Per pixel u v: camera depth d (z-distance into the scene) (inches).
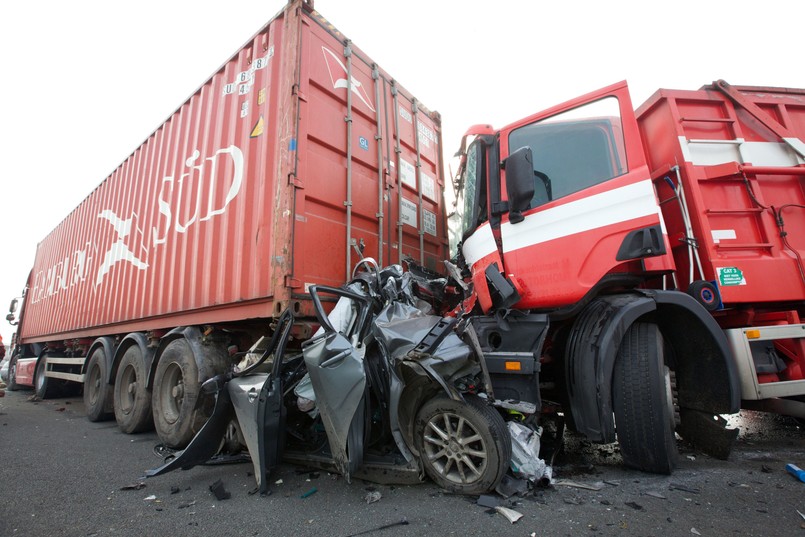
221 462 139.6
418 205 206.7
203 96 199.5
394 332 108.0
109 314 247.3
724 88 137.4
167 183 212.2
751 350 115.4
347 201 159.0
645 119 145.2
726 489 99.7
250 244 148.6
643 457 106.8
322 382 104.9
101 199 292.7
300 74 148.6
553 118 129.1
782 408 126.5
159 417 170.9
